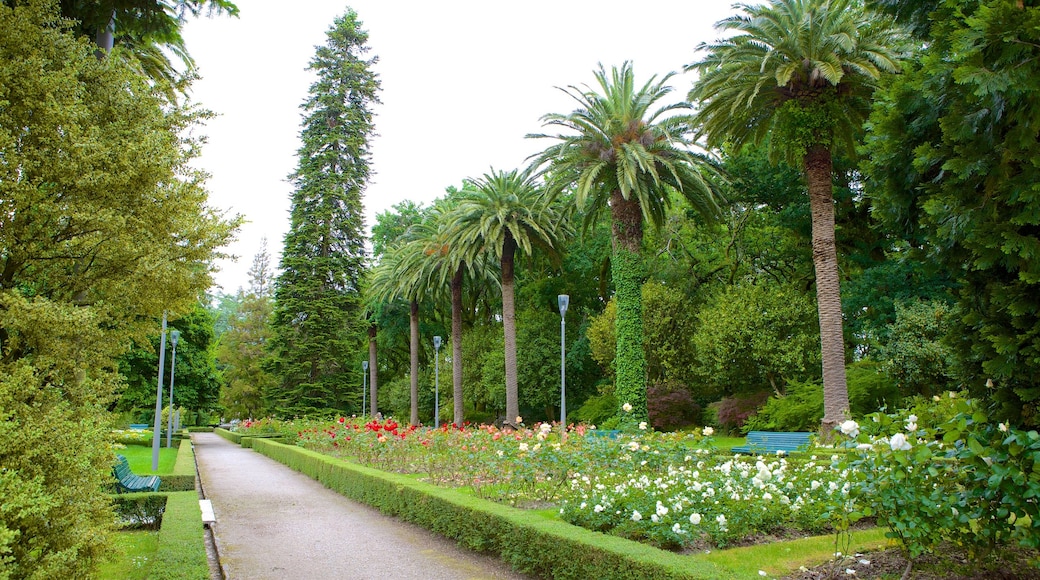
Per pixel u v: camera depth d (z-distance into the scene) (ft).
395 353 148.15
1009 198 13.04
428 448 41.70
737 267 85.92
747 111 49.73
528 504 27.09
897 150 16.11
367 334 138.82
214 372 118.93
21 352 18.17
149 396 92.99
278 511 32.99
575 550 16.55
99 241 19.52
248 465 61.87
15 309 16.43
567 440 33.71
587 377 104.22
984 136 13.61
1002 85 12.30
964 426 13.53
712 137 52.60
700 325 78.38
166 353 92.68
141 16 26.37
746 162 71.20
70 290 20.61
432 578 19.48
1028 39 12.37
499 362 101.09
